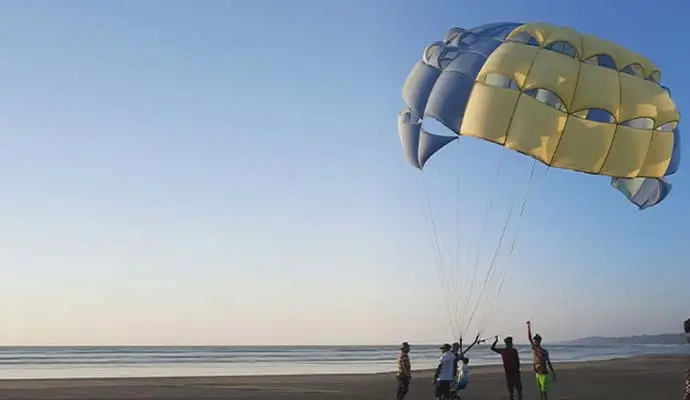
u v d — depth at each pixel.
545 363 17.03
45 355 96.88
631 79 14.91
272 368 48.25
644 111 14.62
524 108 14.59
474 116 14.81
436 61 16.33
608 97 14.42
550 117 14.55
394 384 26.64
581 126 14.55
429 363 60.97
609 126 14.67
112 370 44.47
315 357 86.38
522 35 15.55
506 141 14.66
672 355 72.44
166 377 31.83
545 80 14.44
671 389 23.84
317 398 20.73
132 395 21.20
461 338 16.38
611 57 15.14
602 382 27.12
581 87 14.50
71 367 50.50
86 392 22.02
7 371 42.53
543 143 14.54
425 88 16.08
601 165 14.77
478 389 23.78
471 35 16.47
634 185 16.91
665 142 15.29
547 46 15.06
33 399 19.88
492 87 14.83
